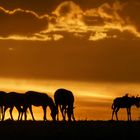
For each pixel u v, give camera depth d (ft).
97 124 212.23
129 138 193.16
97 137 192.75
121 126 208.64
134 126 209.46
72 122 216.95
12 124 210.59
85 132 197.77
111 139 191.52
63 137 191.62
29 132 197.06
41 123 213.66
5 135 192.65
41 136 192.03
